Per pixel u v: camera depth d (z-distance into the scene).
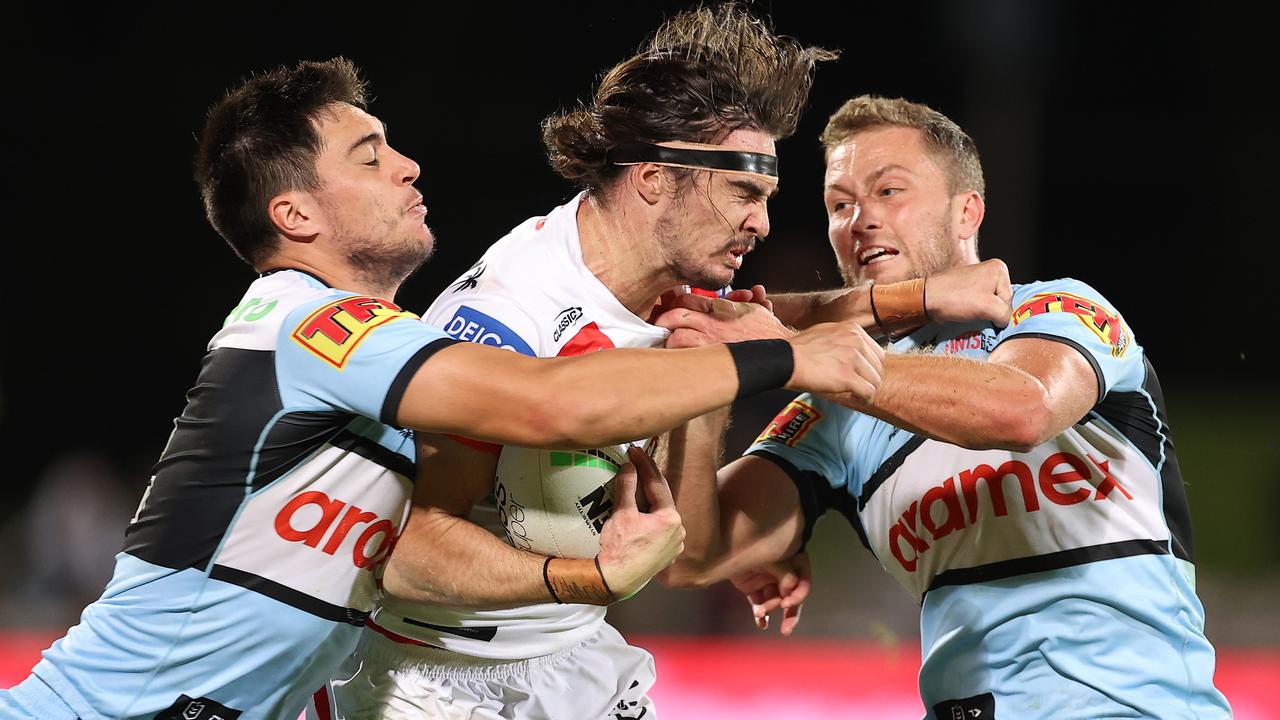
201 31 46.38
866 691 19.81
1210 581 38.81
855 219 11.55
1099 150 49.75
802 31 46.56
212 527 8.87
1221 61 49.12
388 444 8.99
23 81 46.41
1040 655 9.88
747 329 9.59
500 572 8.95
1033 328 9.89
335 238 9.62
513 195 45.97
